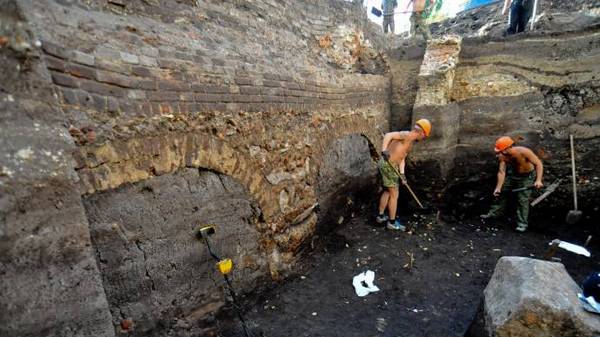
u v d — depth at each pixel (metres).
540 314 1.94
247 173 2.80
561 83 5.01
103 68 1.74
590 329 1.87
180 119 2.16
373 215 5.21
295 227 3.59
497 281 2.40
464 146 5.68
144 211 2.04
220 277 2.71
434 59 5.46
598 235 4.50
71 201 1.51
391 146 4.61
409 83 6.00
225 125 2.52
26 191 1.35
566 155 4.97
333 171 4.30
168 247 2.24
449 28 8.57
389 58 6.23
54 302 1.46
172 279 2.31
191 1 2.58
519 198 4.69
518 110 5.28
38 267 1.40
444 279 3.64
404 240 4.47
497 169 5.41
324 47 4.79
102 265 1.86
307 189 3.74
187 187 2.31
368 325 2.94
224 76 2.49
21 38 1.36
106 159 1.77
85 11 1.84
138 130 1.91
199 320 2.56
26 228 1.35
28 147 1.36
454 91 5.70
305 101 3.52
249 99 2.73
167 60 2.10
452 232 4.74
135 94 1.89
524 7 5.74
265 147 2.97
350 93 4.54
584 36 4.86
